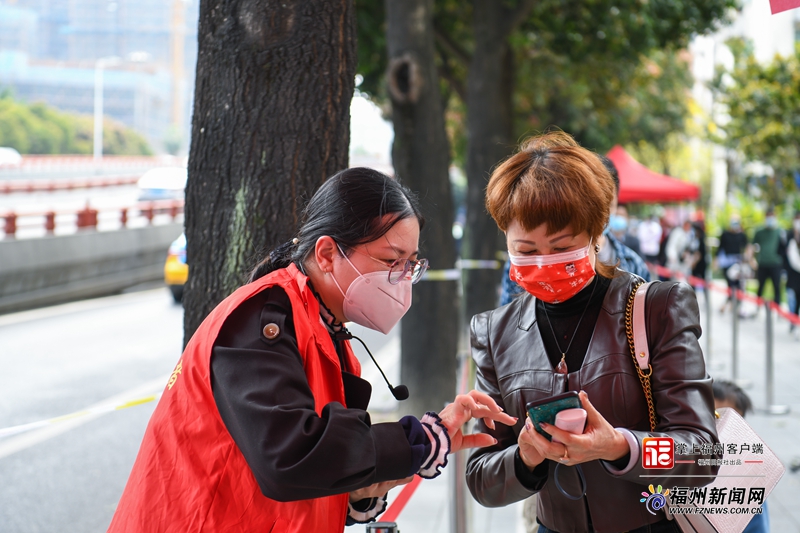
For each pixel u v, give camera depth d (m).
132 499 1.55
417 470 1.50
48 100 93.31
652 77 17.19
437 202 6.27
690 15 10.52
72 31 105.12
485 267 8.85
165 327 12.59
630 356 1.76
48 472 5.54
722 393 3.20
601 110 16.88
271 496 1.42
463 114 17.03
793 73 17.12
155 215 22.78
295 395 1.44
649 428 1.75
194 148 2.73
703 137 22.78
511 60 11.05
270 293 1.57
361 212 1.62
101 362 9.65
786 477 4.89
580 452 1.54
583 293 1.84
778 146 18.20
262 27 2.62
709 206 32.56
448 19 10.84
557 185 1.68
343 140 2.72
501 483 1.80
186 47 105.25
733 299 8.12
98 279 17.28
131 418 7.04
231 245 2.63
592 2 10.51
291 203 2.61
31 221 21.03
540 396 1.82
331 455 1.38
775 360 9.67
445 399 6.49
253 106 2.62
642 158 33.25
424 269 1.76
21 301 14.52
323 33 2.64
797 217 12.46
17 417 7.05
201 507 1.49
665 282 1.82
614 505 1.79
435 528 4.28
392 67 6.16
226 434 1.52
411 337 6.50
